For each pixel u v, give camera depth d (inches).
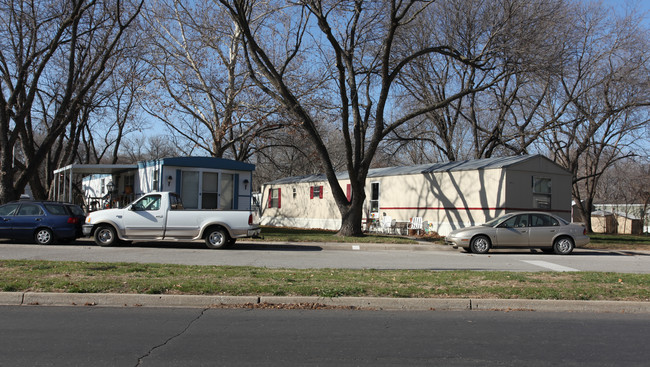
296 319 285.0
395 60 831.1
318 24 738.2
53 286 330.0
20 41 857.5
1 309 297.3
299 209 1242.6
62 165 1156.5
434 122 1225.4
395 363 208.7
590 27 1066.7
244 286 341.1
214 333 252.4
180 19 919.7
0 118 761.6
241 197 906.1
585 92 1093.8
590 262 559.5
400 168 1049.5
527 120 1162.0
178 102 979.3
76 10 786.8
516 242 645.3
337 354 220.1
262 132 1030.4
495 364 209.3
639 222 1566.2
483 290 342.0
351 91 815.7
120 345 228.7
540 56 768.9
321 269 437.1
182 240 628.1
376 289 339.9
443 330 265.1
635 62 1043.9
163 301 315.9
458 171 877.2
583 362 213.5
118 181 1080.8
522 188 821.2
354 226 801.6
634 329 272.4
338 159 1800.0
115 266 415.8
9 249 586.6
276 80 748.0
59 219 641.6
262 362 207.5
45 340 234.8
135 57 924.6
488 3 808.3
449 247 708.0
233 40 973.2
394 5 740.0
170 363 204.4
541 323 284.0
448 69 1215.6
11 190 764.6
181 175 847.1
